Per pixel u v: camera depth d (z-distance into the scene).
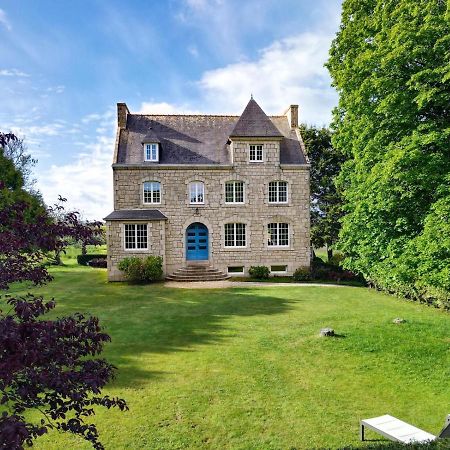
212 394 9.34
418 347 12.13
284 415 8.46
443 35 11.59
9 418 3.93
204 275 27.02
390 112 12.76
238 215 28.39
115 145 28.11
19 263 5.10
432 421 8.32
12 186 32.62
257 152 28.62
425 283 11.52
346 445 7.34
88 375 4.59
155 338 13.65
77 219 5.80
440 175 11.48
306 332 13.90
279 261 28.70
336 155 36.28
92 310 18.25
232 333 14.09
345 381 10.11
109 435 7.67
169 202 27.89
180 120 30.83
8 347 3.90
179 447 7.32
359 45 16.00
